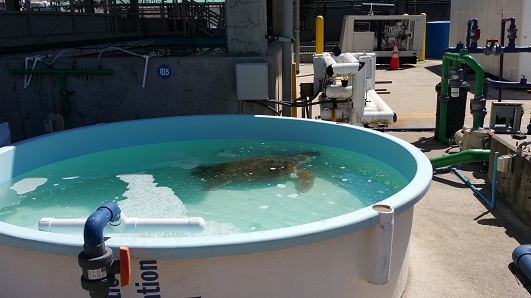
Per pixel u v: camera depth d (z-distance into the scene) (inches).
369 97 240.1
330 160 162.6
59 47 295.0
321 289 86.3
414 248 129.1
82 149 166.9
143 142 178.7
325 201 131.2
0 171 141.3
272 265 80.6
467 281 112.6
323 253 83.9
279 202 131.5
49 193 138.6
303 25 786.2
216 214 124.6
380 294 97.9
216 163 163.2
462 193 169.9
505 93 369.4
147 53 242.7
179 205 130.6
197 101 202.4
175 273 78.3
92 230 68.4
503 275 114.9
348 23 557.9
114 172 156.0
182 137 183.0
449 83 220.7
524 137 158.1
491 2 429.7
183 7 451.5
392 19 569.3
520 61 381.7
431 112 307.4
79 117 205.6
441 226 142.7
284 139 182.9
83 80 201.9
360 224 83.1
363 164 158.2
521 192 145.6
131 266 77.4
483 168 193.2
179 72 199.6
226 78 199.3
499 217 148.6
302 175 150.4
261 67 191.6
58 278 82.0
